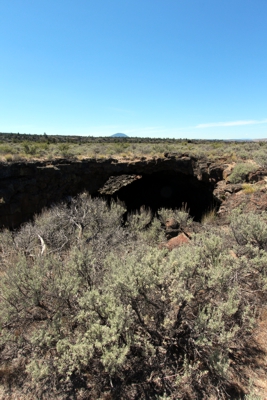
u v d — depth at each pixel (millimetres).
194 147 25281
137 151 20781
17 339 3061
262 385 2766
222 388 2660
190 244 4871
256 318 3629
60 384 2785
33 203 13156
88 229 6945
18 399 2691
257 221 5172
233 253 4754
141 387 2711
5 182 12195
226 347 2824
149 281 2885
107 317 2816
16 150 16406
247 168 13688
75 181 15914
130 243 5824
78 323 3025
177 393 2611
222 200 12758
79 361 2564
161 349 2936
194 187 20125
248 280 3744
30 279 3283
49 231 6207
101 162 16688
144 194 22609
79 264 3631
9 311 3010
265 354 3156
